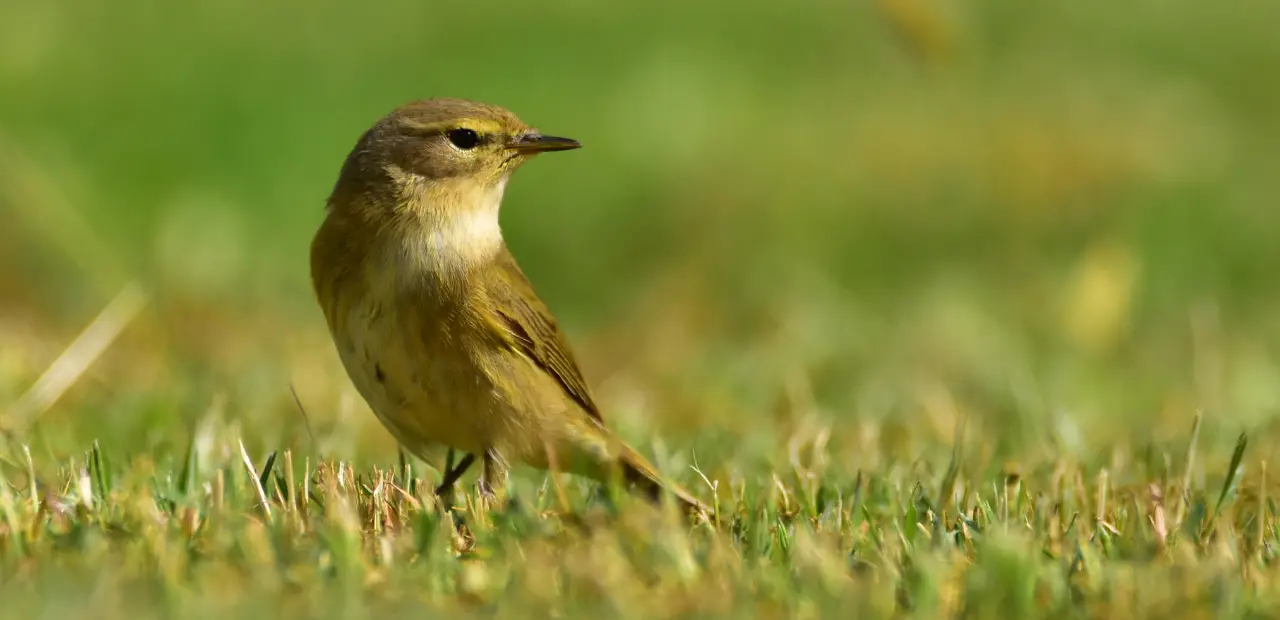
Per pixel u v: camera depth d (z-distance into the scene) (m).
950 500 8.17
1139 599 6.20
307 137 19.48
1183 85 22.06
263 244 17.39
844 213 18.08
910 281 17.31
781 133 19.39
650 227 18.00
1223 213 18.42
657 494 8.73
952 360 13.32
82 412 10.58
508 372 8.44
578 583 6.32
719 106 20.33
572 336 15.80
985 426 10.91
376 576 6.40
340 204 8.65
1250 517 7.91
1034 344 14.10
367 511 7.63
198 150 19.00
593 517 7.07
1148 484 8.42
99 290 15.14
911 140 19.05
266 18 22.77
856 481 8.30
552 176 18.52
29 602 5.92
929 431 10.89
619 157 18.88
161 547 6.48
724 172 18.47
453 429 8.52
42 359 11.97
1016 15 25.08
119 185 18.22
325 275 8.59
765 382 12.41
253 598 6.09
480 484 8.12
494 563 6.69
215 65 20.84
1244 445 8.16
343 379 11.80
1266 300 17.14
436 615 6.04
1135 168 18.69
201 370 11.91
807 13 24.91
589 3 24.52
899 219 18.08
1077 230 18.03
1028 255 17.67
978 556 6.82
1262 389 12.16
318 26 22.64
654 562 6.61
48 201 15.77
